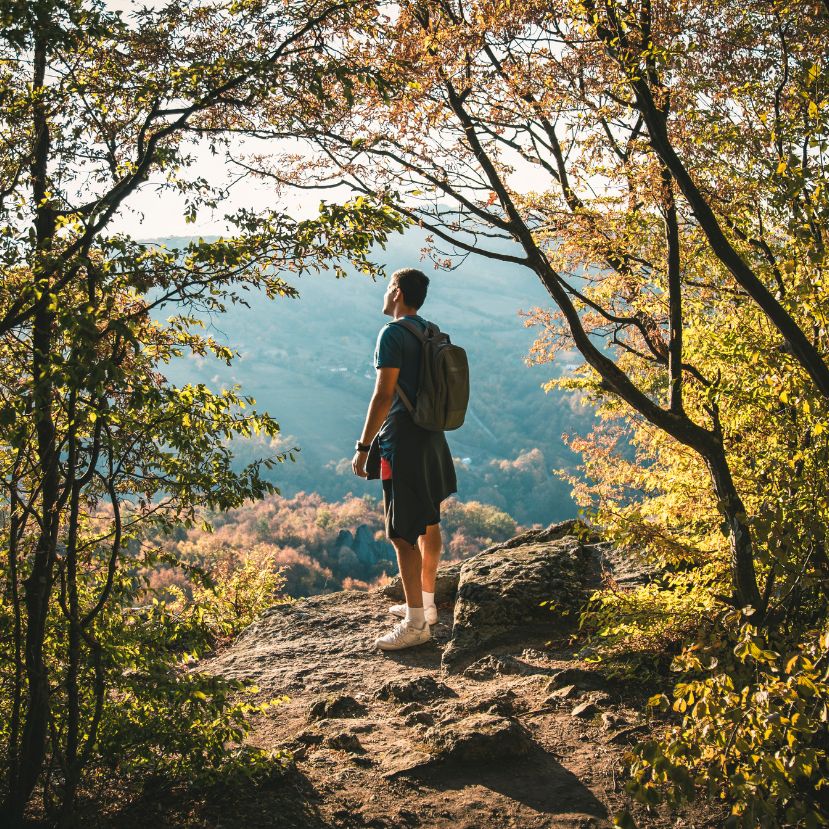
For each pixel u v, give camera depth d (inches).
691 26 154.0
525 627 174.7
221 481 104.0
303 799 108.3
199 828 100.8
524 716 134.6
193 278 93.5
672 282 138.5
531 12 142.4
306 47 105.6
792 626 108.4
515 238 150.3
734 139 138.3
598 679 146.2
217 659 187.8
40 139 102.0
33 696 95.7
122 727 108.8
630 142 145.3
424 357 167.3
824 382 113.4
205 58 104.3
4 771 101.3
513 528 4320.9
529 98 151.4
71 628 96.2
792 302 111.7
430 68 141.9
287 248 97.4
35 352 89.1
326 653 181.8
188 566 114.6
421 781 114.4
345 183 153.4
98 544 109.4
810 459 107.0
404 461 170.2
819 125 103.0
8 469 96.8
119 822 102.3
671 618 138.8
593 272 202.8
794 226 101.6
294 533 3698.3
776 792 79.1
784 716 82.1
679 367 136.7
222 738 111.9
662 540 146.0
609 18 130.8
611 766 116.3
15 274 95.0
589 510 151.7
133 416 95.5
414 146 152.4
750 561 125.0
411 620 179.3
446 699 146.6
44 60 101.5
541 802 108.6
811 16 147.9
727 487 132.1
